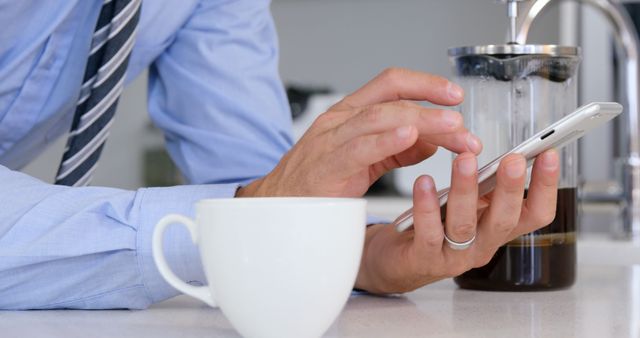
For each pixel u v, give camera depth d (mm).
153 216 1044
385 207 3254
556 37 3883
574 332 941
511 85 1095
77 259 1036
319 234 868
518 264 1122
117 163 3967
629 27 2160
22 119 1330
